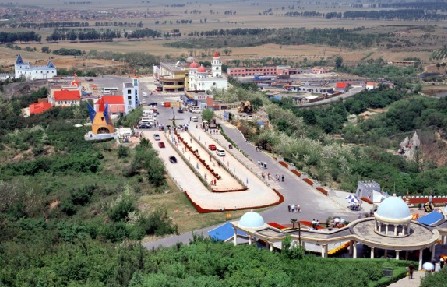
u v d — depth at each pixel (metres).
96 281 139.00
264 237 162.25
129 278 138.88
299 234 160.88
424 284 140.62
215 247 157.88
